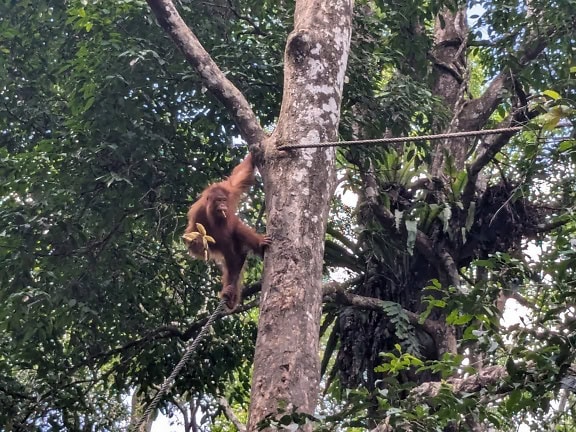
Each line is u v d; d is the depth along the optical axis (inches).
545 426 250.4
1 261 317.4
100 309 353.4
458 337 370.3
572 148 175.9
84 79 320.2
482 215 364.8
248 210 369.7
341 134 342.0
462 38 472.7
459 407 164.6
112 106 314.5
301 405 170.6
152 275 370.3
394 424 159.3
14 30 352.8
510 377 161.8
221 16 362.0
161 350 375.9
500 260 185.2
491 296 180.1
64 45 362.0
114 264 340.2
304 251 188.5
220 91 223.3
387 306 351.9
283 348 175.9
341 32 225.1
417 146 377.1
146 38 330.0
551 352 158.9
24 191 323.9
